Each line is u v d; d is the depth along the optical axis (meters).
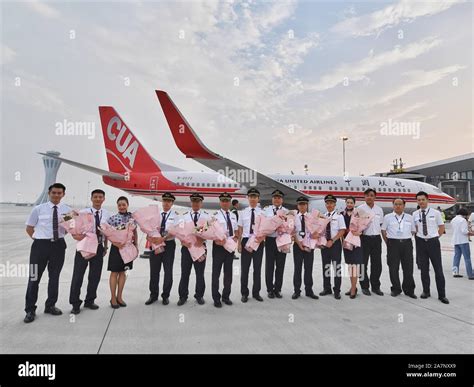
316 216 5.93
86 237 4.85
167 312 4.91
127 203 5.31
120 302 5.25
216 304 5.24
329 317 4.72
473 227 7.78
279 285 5.91
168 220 5.66
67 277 7.26
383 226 6.26
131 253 5.14
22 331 4.05
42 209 4.77
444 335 4.03
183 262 5.43
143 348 3.58
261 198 16.84
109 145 16.62
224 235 5.25
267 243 5.93
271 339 3.86
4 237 15.08
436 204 17.66
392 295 6.08
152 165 16.78
